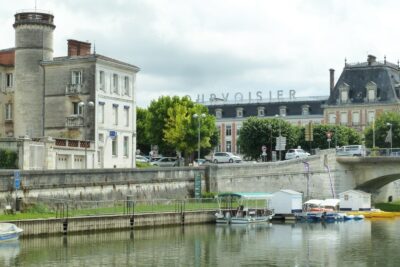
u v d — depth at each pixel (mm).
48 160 76000
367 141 130750
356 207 91688
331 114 151375
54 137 83438
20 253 51719
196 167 84875
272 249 57375
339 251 56750
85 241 58656
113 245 57188
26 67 88188
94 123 84750
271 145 126562
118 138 89688
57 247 54969
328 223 80938
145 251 54688
